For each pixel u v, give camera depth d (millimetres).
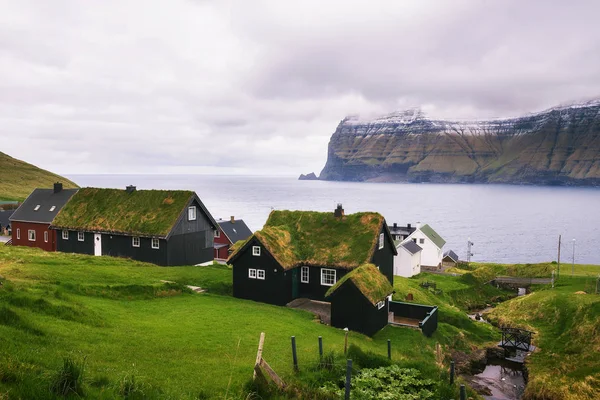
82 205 59594
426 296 56812
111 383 13484
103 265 45938
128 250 54125
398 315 43781
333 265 41812
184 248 54781
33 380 11578
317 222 46281
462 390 15820
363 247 42125
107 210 57375
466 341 42969
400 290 55188
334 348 24578
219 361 20109
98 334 21391
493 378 37344
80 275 38281
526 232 192500
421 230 100312
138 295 35219
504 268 87312
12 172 175000
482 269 83438
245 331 27859
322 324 35562
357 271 36938
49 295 26469
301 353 23250
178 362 19094
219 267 53844
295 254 43281
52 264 42375
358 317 35562
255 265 42250
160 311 31297
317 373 18703
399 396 17719
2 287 24438
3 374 11406
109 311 27969
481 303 67688
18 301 22484
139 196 58000
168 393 14266
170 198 56125
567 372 35812
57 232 59062
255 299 42344
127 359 18203
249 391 15711
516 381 36812
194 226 56625
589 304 46875
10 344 15609
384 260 46750
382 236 45688
